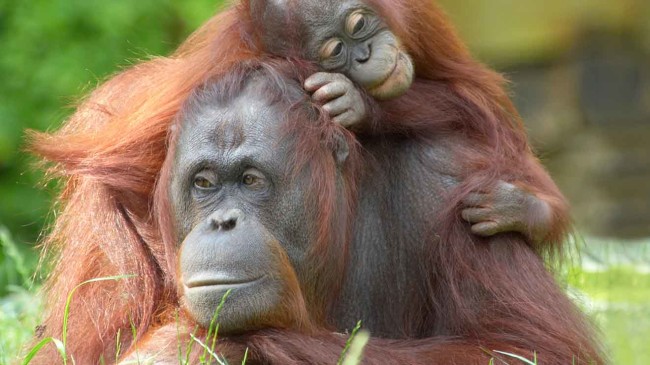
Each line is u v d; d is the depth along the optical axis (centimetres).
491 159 898
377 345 825
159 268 881
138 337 848
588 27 3203
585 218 2977
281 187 799
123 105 956
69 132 1010
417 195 898
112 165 880
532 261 872
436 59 955
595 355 867
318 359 779
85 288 914
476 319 851
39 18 2353
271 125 802
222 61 868
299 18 881
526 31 3250
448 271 867
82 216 931
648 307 1378
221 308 751
